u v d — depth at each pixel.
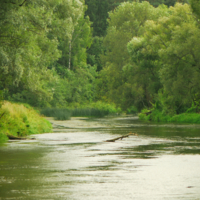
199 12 93.12
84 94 166.38
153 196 15.18
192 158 26.02
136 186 17.02
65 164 23.45
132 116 129.38
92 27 191.25
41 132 53.09
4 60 53.19
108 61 172.25
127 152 29.69
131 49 115.00
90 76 174.50
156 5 195.25
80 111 122.69
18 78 56.50
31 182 17.88
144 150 31.03
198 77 87.44
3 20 49.62
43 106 137.50
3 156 27.30
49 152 29.78
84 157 26.67
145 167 22.20
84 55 184.75
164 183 17.64
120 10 166.00
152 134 49.31
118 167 22.23
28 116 54.91
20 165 23.05
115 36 163.12
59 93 146.88
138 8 161.62
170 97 94.12
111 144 36.50
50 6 58.47
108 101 162.25
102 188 16.59
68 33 63.88
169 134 49.16
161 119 94.94
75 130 58.75
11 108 51.62
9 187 16.83
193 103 96.00
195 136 45.69
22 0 52.66
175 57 90.75
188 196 15.16
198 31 89.38
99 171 20.88
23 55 61.12
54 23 62.66
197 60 88.94
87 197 15.02
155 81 115.62
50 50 74.44
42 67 76.69
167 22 103.69
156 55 109.38
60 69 173.88
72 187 16.78
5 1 48.84
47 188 16.61
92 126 70.81
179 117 91.75
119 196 15.18
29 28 63.75
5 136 42.09
